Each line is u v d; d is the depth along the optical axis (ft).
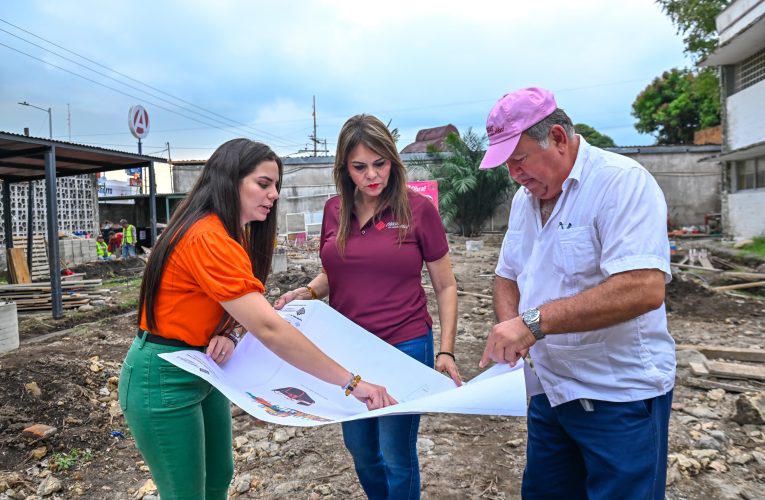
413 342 7.58
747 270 41.98
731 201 62.64
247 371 6.77
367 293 7.61
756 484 10.24
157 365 6.02
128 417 6.17
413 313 7.65
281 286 33.55
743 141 59.52
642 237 5.08
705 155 77.66
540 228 6.31
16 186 53.42
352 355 7.14
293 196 83.61
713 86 77.36
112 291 36.47
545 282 6.03
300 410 5.89
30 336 23.99
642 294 5.01
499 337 5.43
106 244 63.21
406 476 7.43
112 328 23.61
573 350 5.82
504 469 10.96
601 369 5.70
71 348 19.51
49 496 10.25
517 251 6.79
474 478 10.58
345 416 6.05
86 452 11.91
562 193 5.68
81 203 63.26
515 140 5.42
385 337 7.56
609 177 5.36
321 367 5.90
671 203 78.59
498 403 5.17
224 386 5.70
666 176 78.43
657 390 5.62
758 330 23.03
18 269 36.29
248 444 12.18
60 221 60.08
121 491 10.46
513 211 6.95
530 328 5.32
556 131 5.39
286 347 5.73
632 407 5.61
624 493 5.62
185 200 6.23
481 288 33.71
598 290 5.14
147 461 6.32
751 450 11.63
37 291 31.63
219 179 6.07
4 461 11.25
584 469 6.72
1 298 30.27
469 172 76.13
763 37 53.47
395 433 7.29
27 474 10.98
